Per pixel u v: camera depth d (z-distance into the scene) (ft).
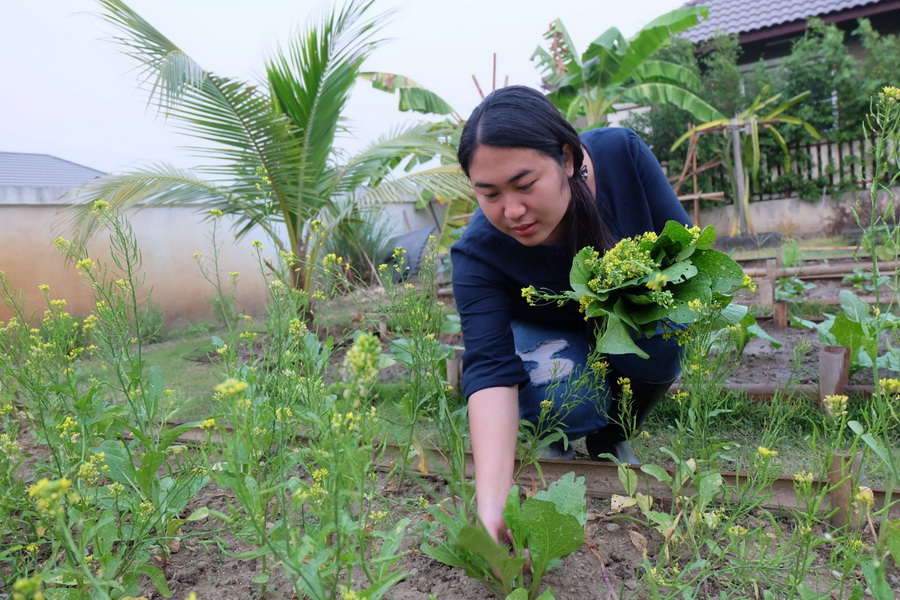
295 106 18.69
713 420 7.93
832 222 36.47
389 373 12.55
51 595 4.10
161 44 15.81
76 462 5.05
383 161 20.61
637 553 5.44
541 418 6.05
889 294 15.46
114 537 4.83
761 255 25.26
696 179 35.47
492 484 4.91
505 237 5.99
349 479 4.47
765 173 39.42
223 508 6.39
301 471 7.14
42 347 5.82
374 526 5.14
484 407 5.46
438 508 4.53
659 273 4.46
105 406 7.07
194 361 15.94
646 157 6.53
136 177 17.49
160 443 5.16
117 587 4.36
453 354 9.81
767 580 4.58
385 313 7.33
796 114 37.88
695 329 4.82
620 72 30.27
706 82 39.68
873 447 4.14
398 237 35.70
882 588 3.60
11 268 21.89
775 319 14.67
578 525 4.21
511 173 4.70
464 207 28.17
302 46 17.79
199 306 25.32
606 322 5.99
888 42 36.29
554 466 6.72
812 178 38.32
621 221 6.40
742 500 5.06
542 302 6.69
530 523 4.32
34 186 22.31
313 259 16.87
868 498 4.26
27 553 5.36
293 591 5.06
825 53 37.60
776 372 11.13
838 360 8.37
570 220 5.58
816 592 4.40
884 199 32.45
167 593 4.73
